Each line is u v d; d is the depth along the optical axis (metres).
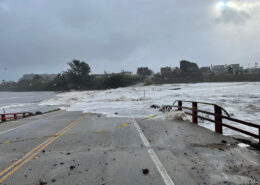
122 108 15.89
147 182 2.95
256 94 26.33
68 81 186.38
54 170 3.57
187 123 7.63
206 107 15.05
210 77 134.62
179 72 152.88
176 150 4.38
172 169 3.38
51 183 3.06
